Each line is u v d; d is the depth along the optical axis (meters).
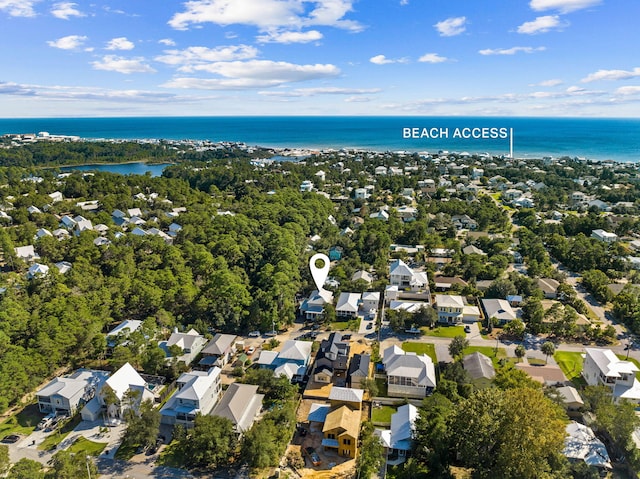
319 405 69.94
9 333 81.38
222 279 103.31
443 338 93.50
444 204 190.88
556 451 50.97
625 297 101.50
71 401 69.25
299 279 115.25
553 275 121.12
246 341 93.00
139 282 101.81
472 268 122.06
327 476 58.06
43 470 57.91
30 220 158.25
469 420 53.19
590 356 76.56
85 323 86.62
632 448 56.50
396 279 117.19
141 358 80.00
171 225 159.75
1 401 67.81
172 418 67.12
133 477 57.56
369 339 93.50
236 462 60.22
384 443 61.06
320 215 171.00
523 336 93.50
